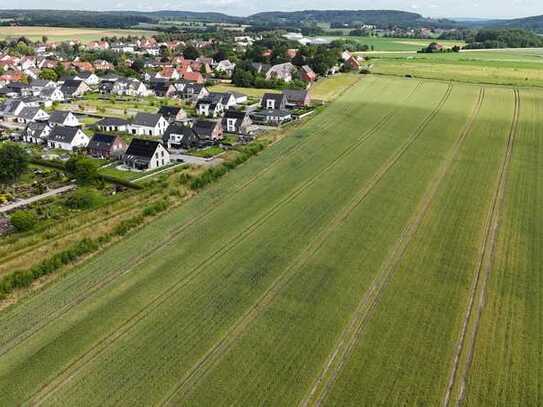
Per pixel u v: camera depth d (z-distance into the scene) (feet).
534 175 260.83
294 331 137.08
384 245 186.39
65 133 332.19
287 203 226.38
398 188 242.78
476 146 311.06
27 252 180.65
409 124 363.97
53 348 129.39
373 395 114.52
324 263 173.37
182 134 329.52
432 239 191.21
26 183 255.91
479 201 227.40
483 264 173.47
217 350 129.29
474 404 112.16
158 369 122.31
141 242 189.47
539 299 152.87
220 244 187.62
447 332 137.18
